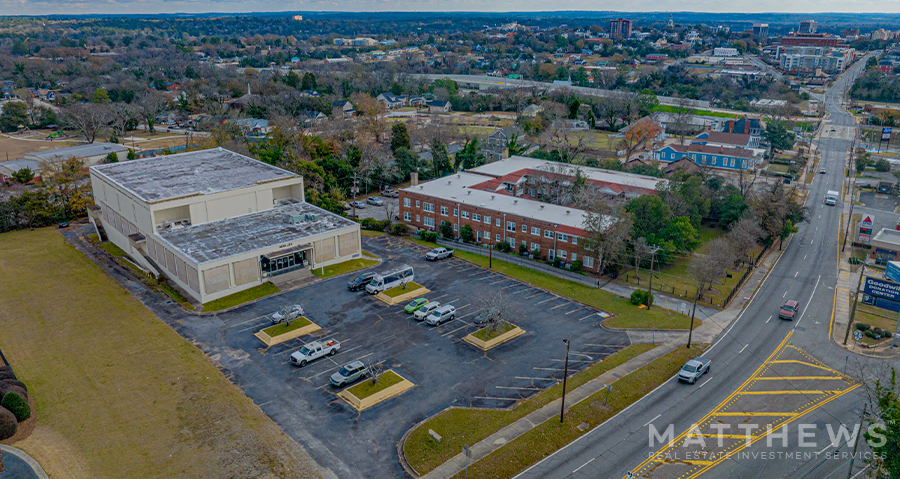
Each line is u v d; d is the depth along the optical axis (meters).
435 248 95.62
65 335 66.94
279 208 96.88
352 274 84.31
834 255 96.88
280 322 68.81
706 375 60.09
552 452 48.16
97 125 191.62
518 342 65.81
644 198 92.56
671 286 82.88
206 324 69.31
